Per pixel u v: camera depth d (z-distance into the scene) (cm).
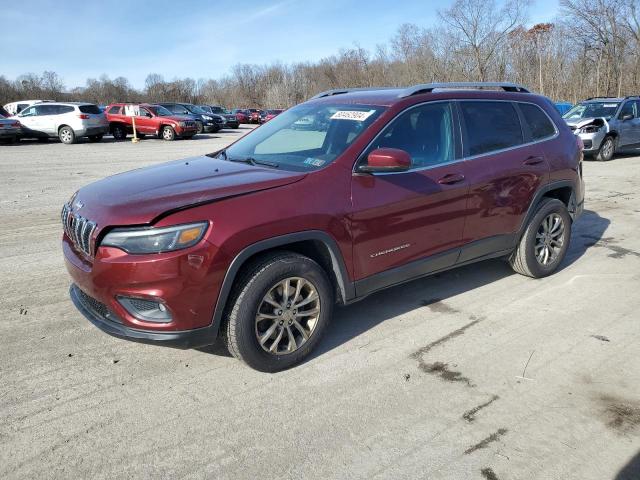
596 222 712
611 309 429
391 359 351
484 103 442
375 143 364
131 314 296
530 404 301
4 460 254
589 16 3875
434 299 450
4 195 930
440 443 268
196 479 243
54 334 381
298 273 324
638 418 288
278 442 269
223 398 306
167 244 284
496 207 433
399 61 5262
